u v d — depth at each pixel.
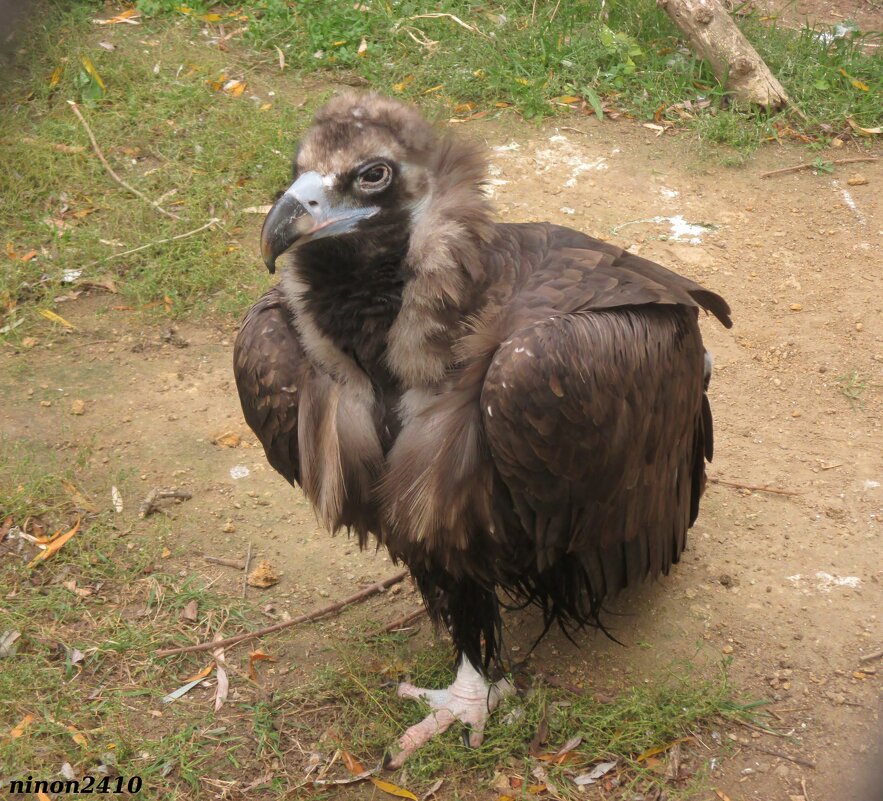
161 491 2.41
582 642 2.16
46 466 2.45
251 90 3.44
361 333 1.87
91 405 2.58
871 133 3.30
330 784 1.97
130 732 2.03
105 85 3.38
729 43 3.34
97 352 2.70
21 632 2.15
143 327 2.76
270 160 3.11
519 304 1.89
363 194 1.83
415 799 1.95
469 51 3.56
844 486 2.41
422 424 1.87
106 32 3.63
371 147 1.83
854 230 3.00
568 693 2.08
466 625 2.02
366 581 2.27
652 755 1.99
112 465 2.46
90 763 1.99
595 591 2.02
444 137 1.91
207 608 2.21
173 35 3.63
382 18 3.69
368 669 2.12
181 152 3.15
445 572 1.98
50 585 2.24
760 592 2.23
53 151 3.12
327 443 1.92
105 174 3.09
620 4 3.72
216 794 1.96
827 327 2.74
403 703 2.07
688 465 2.09
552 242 2.01
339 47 3.62
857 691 2.08
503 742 2.01
